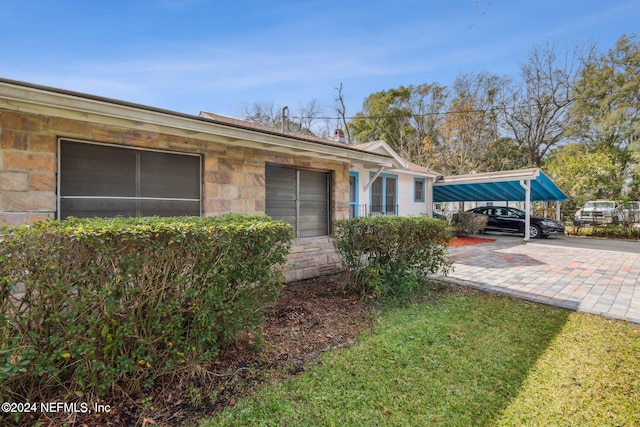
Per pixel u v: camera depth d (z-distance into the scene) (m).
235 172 5.00
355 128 30.80
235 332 2.73
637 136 18.91
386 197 12.46
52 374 1.97
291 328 3.60
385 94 29.39
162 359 2.43
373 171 11.41
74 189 3.68
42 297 1.97
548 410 2.24
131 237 2.13
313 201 6.37
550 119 23.83
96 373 2.15
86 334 2.07
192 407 2.22
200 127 4.07
